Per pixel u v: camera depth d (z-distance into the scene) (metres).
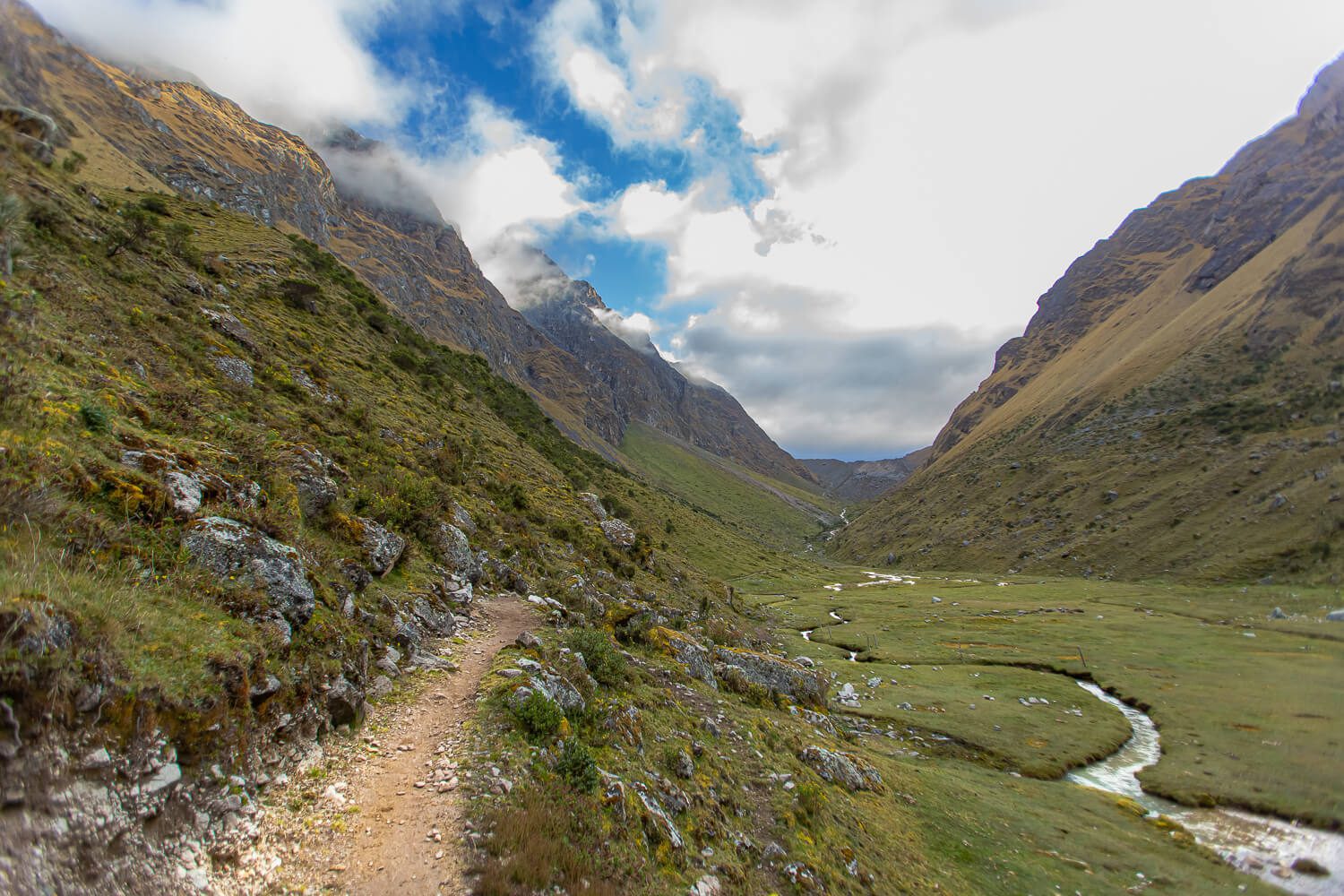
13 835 6.97
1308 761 42.16
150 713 9.28
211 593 12.76
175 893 8.44
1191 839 31.92
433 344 136.75
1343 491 125.94
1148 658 73.81
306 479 22.27
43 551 10.09
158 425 18.44
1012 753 44.62
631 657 31.50
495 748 14.84
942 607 119.19
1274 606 100.19
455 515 35.88
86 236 35.12
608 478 170.88
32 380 14.45
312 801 11.68
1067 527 193.38
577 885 11.55
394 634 19.56
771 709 36.88
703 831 17.30
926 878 22.25
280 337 50.94
